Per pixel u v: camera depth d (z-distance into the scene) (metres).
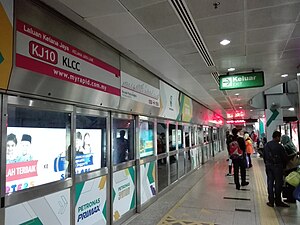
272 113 15.51
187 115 9.71
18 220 2.47
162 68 5.74
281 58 5.41
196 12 3.27
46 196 2.84
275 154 5.22
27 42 2.57
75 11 3.03
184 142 9.22
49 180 2.97
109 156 4.23
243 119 28.12
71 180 3.25
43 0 2.74
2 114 2.39
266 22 3.64
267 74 6.89
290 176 4.83
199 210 5.11
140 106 5.33
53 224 2.90
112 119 4.39
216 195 6.30
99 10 3.03
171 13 3.24
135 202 5.09
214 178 8.72
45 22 2.83
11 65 2.38
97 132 4.02
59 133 3.18
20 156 2.62
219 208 5.20
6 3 2.35
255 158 15.13
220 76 6.59
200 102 12.24
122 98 4.54
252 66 5.99
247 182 7.39
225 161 13.82
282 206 5.20
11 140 2.53
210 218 4.61
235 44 4.49
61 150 3.19
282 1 3.08
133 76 5.07
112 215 4.18
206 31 3.88
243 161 7.25
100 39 3.89
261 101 15.67
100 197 3.91
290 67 6.16
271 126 15.48
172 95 7.81
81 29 3.48
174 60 5.21
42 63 2.75
